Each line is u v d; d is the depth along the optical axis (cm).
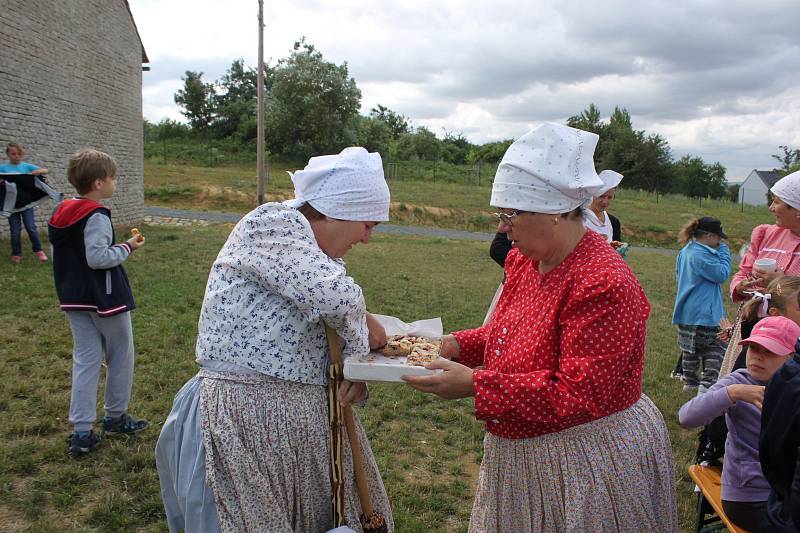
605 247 205
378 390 536
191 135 5175
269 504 209
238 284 211
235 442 206
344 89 4622
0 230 1223
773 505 207
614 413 210
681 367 616
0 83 1245
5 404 452
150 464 383
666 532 219
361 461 231
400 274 1169
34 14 1339
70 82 1485
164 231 1670
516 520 220
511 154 202
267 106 4550
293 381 214
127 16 1762
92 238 369
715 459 319
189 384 229
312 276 204
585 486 206
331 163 220
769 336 259
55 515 327
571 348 193
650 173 5181
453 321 823
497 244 478
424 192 3288
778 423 202
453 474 406
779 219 380
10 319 666
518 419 197
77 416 387
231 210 2611
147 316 716
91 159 376
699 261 545
